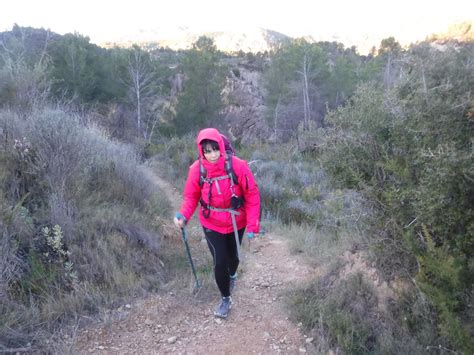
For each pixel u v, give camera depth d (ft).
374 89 12.83
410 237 9.57
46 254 13.37
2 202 14.03
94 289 13.25
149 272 15.10
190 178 11.79
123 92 85.87
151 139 74.49
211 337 11.78
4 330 10.64
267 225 22.61
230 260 13.19
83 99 74.49
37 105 23.57
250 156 47.37
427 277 9.12
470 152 9.19
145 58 89.71
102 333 11.71
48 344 10.87
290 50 81.51
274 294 13.99
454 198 9.31
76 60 76.38
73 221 15.38
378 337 10.71
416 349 9.76
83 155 18.78
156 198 24.08
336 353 10.68
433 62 11.20
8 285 12.07
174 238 18.90
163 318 12.55
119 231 16.40
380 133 11.89
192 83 81.51
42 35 80.43
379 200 11.57
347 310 11.64
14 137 17.30
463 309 9.06
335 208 17.10
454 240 9.46
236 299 13.73
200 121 83.15
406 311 10.82
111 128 68.23
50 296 12.32
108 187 20.67
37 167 16.25
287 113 78.38
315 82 79.82
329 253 15.67
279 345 11.32
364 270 12.41
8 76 27.61
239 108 100.17
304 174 35.14
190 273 15.33
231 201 11.60
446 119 10.02
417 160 10.21
